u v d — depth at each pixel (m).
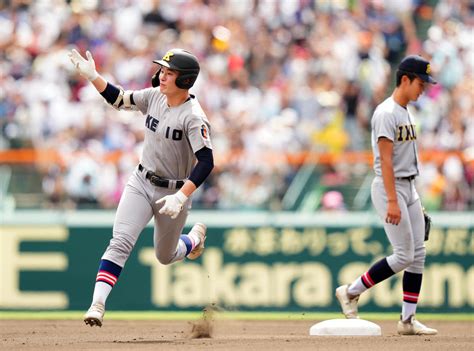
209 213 42.12
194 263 41.78
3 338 26.86
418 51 55.31
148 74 53.41
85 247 41.91
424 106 52.09
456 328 35.12
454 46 55.25
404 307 26.69
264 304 41.84
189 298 41.62
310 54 54.22
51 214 42.03
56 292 41.69
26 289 41.69
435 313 42.16
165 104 22.67
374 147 25.80
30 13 54.31
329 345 22.08
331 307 41.94
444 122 52.16
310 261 42.09
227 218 42.09
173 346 22.05
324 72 53.09
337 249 42.16
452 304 42.19
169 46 54.47
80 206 42.41
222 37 54.69
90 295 41.69
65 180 43.41
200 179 22.16
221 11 55.59
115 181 44.69
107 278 22.67
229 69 53.47
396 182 25.55
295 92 52.00
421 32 56.19
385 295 41.78
